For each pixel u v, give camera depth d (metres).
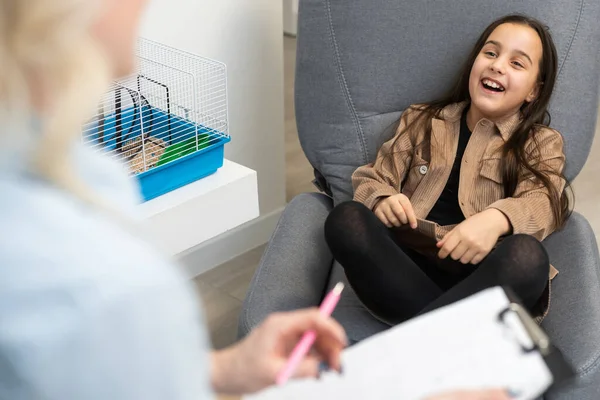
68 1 0.50
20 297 0.49
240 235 2.11
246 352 0.79
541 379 0.77
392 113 1.66
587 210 2.31
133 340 0.51
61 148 0.53
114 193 0.69
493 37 1.52
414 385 0.80
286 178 2.46
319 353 0.81
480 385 0.77
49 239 0.50
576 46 1.57
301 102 1.68
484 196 1.56
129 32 0.57
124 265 0.51
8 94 0.50
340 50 1.62
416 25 1.60
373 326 1.40
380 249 1.37
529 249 1.32
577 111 1.58
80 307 0.49
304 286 1.42
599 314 1.30
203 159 1.34
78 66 0.52
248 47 1.90
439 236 1.53
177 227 1.31
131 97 1.50
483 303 0.88
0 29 0.49
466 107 1.62
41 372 0.49
